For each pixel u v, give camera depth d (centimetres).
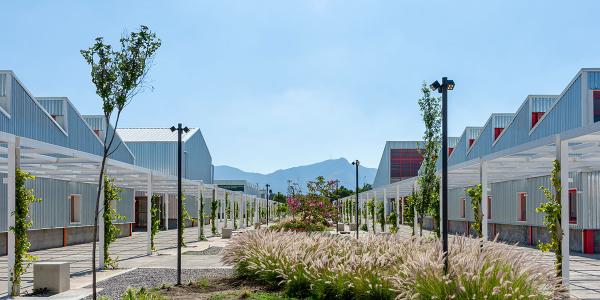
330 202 3006
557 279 703
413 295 675
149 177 1872
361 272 825
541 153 1338
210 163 5981
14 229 981
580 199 1786
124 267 1436
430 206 1577
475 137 3341
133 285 1086
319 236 1194
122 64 756
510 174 1983
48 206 2111
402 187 2948
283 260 993
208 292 975
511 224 2331
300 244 1053
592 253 1769
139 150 4491
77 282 1139
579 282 1148
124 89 757
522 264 706
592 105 1922
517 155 1427
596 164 1524
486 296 638
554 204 981
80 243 2423
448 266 711
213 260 1625
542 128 2261
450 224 3219
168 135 4712
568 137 970
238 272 1112
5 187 1792
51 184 2138
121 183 2542
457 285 659
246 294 887
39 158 1398
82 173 1875
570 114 2030
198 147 5197
